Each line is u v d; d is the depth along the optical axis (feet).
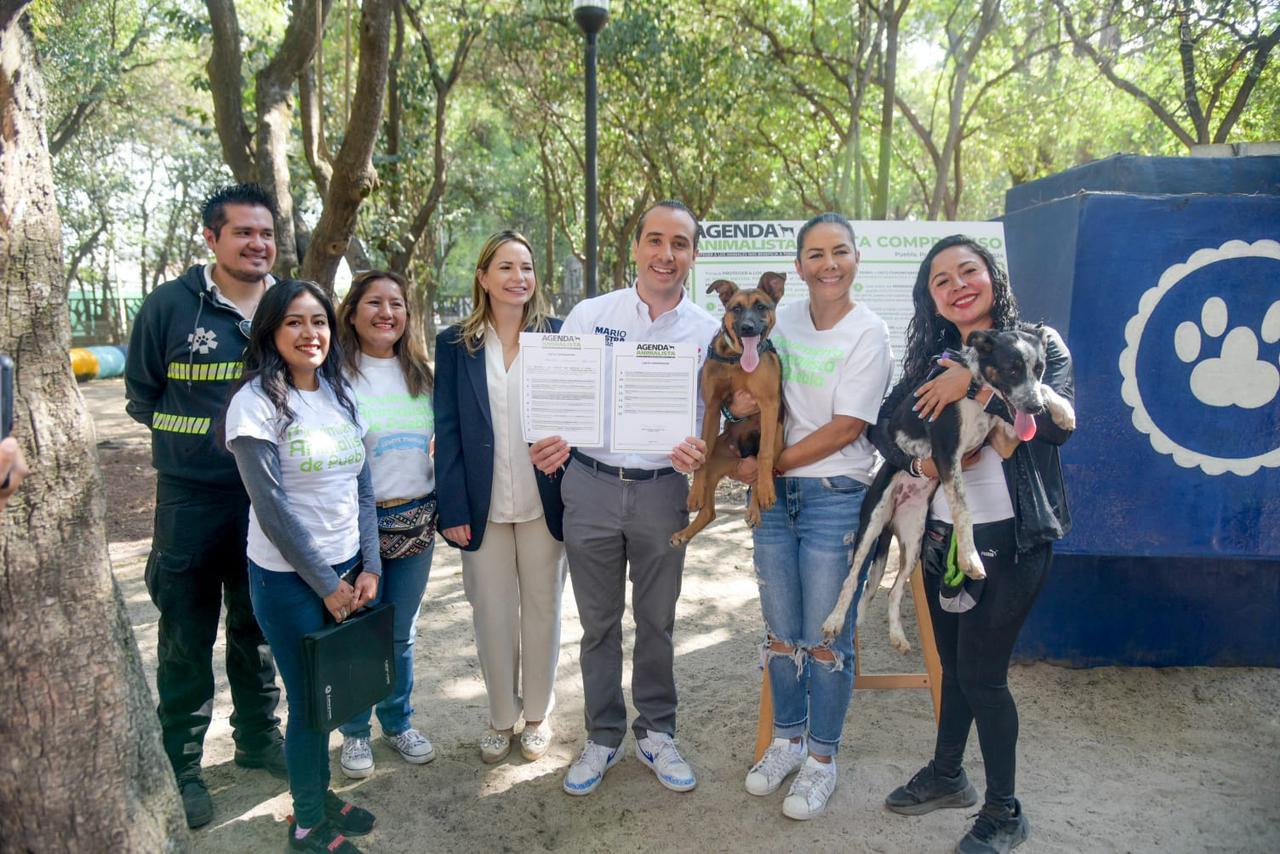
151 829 6.25
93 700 5.94
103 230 80.79
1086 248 11.41
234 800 10.12
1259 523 11.48
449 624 15.81
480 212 87.25
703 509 10.10
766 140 48.98
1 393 4.90
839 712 9.66
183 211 92.68
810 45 43.65
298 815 8.80
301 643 8.43
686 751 11.19
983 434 7.95
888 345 9.20
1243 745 11.19
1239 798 9.89
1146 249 11.32
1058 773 10.49
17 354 5.79
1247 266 11.24
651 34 37.19
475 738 11.59
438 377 10.29
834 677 9.52
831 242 8.86
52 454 5.90
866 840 9.18
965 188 57.88
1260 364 11.32
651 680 10.33
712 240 13.38
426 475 10.36
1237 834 9.20
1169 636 13.34
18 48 5.83
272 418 8.05
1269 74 30.19
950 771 9.59
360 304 9.99
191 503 9.45
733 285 9.71
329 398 8.80
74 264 81.25
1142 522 11.57
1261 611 13.28
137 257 99.14
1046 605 13.39
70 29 44.01
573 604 16.60
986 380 7.64
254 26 48.47
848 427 8.93
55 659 5.78
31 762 5.70
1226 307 11.30
